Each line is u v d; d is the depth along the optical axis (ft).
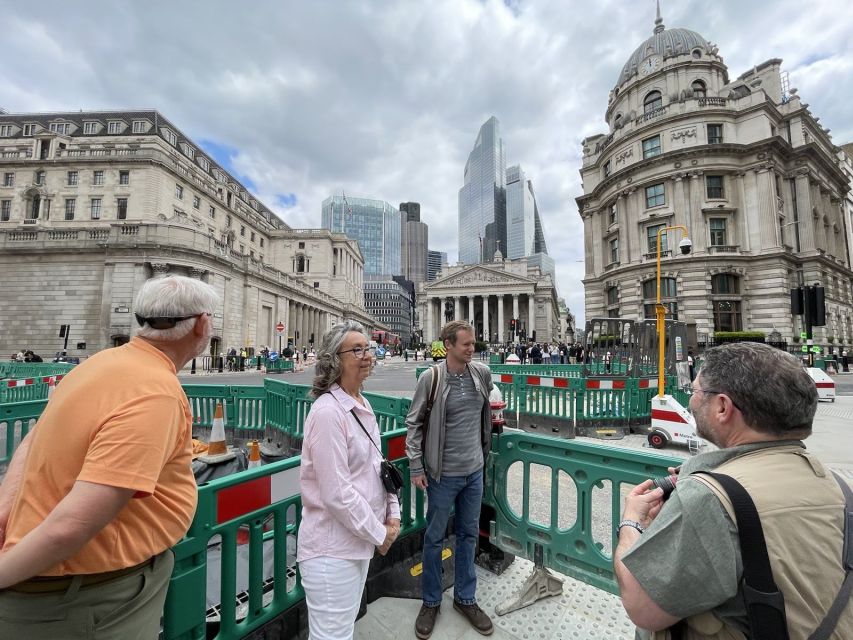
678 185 116.37
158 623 4.99
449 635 8.59
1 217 152.66
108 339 99.60
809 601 3.26
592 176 149.59
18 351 102.27
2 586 3.73
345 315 245.45
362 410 7.09
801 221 119.75
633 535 4.53
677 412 24.91
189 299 5.15
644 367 32.45
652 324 33.14
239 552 10.39
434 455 8.92
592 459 8.95
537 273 310.45
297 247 247.29
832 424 31.60
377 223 629.51
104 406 4.26
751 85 140.26
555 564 9.48
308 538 6.28
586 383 28.84
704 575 3.47
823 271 121.39
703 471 4.09
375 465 7.03
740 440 4.29
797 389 3.97
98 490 3.84
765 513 3.44
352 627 6.24
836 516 3.55
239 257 130.82
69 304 103.30
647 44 152.66
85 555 4.12
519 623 8.98
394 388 57.93
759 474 3.74
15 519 4.17
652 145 124.36
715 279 111.34
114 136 168.86
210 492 6.68
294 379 76.64
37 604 4.09
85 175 151.12
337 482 5.96
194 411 27.91
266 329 146.72
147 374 4.62
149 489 4.12
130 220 146.51
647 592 3.83
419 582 10.21
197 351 5.56
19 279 105.19
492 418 10.96
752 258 109.91
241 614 8.21
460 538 9.24
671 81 130.11
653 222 120.57
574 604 9.64
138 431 4.16
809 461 3.86
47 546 3.67
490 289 269.85
